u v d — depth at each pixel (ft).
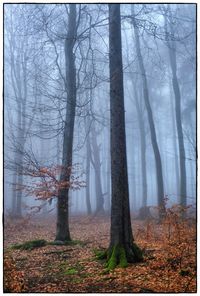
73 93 49.93
